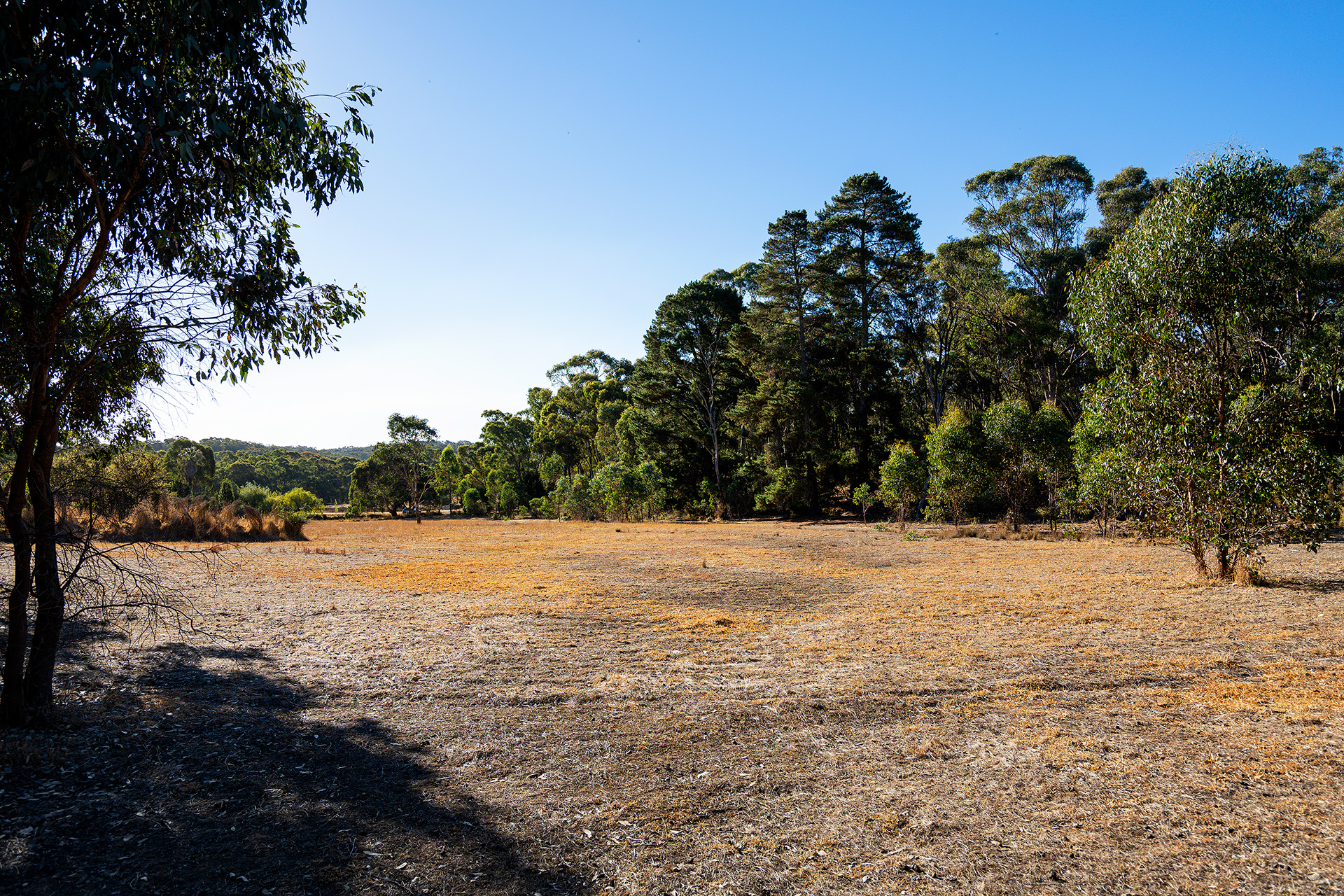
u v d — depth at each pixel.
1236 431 10.43
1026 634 7.62
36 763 3.97
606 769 4.10
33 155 3.71
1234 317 10.20
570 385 69.69
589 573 13.59
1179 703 5.20
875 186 38.56
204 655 6.78
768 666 6.48
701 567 14.62
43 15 3.73
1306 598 9.30
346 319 5.60
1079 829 3.30
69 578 4.81
